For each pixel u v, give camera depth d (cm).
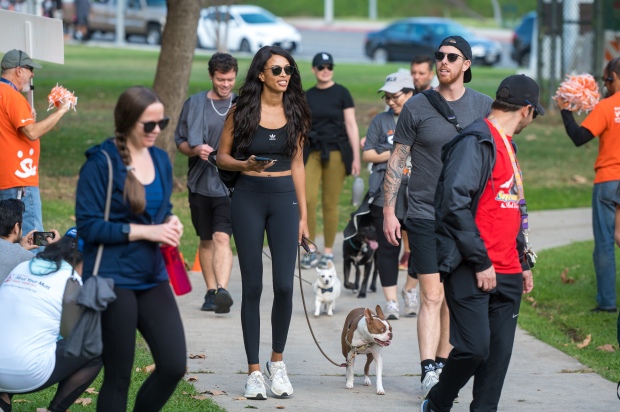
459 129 1176
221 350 1408
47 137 3372
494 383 1030
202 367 1316
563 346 1484
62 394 977
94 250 863
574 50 4506
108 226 846
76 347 835
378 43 7381
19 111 1474
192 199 1597
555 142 3841
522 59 7019
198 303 1692
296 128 1169
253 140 1155
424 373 1180
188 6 2669
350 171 1983
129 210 856
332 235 1998
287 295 1170
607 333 1552
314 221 1981
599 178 1636
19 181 1498
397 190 1216
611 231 1655
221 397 1173
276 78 1136
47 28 1738
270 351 1416
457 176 958
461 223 955
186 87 2727
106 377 877
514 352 1455
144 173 870
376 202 1603
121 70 5578
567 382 1300
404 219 1334
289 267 1168
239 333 1506
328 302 1636
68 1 8038
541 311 1712
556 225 2550
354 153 1986
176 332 881
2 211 1044
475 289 978
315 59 1956
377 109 4203
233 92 1684
